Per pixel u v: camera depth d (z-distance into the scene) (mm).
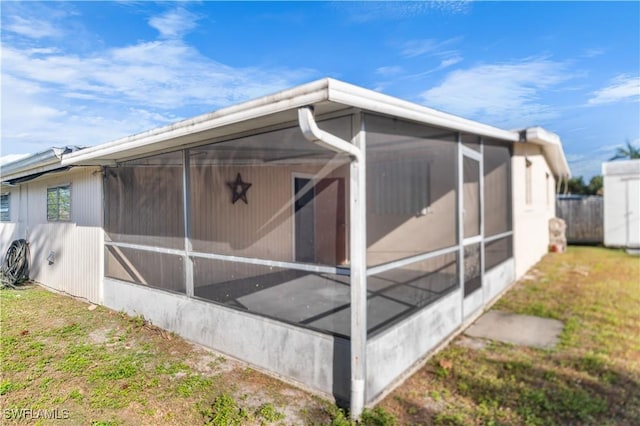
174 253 4590
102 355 4047
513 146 6910
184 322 4445
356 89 2553
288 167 3539
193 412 2977
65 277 6820
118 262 5676
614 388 3152
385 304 3480
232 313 3875
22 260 7980
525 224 7629
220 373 3568
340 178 3188
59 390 3354
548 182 10453
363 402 2871
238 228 3930
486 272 5535
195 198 4348
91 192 6129
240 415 2875
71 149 5637
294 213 3496
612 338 4172
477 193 5301
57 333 4754
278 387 3285
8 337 4633
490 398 3037
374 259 3270
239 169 3928
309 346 3221
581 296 5828
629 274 7398
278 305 3613
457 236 4602
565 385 3213
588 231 12727
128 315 5352
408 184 3893
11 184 8391
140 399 3166
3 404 3154
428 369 3553
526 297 5844
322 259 3287
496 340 4199
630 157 21188
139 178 5176
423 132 3848
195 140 3922
